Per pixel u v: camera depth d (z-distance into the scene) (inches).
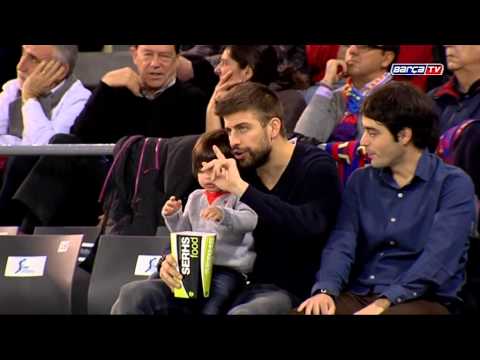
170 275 462.6
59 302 511.2
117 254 514.3
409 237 473.1
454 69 546.3
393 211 477.4
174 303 470.9
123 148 549.6
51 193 592.1
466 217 464.8
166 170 538.9
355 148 527.8
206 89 670.5
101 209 601.9
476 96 544.4
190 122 617.0
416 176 474.6
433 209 471.2
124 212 549.3
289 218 468.1
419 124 471.2
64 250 518.3
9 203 617.3
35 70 645.9
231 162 469.7
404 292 456.4
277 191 491.5
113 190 554.3
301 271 490.0
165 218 488.1
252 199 466.0
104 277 511.2
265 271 488.7
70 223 598.5
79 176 596.7
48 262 517.3
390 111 469.7
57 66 649.0
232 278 477.1
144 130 617.0
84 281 525.7
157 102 617.0
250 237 484.1
